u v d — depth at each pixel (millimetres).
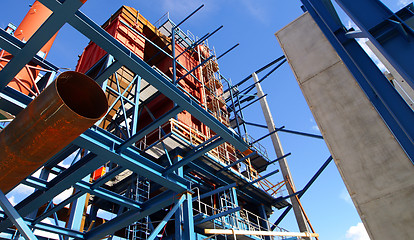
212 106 21781
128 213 10883
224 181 19156
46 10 13898
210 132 20734
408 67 3117
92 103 5262
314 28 7945
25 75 11219
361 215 5289
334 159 6027
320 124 6559
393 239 4789
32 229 10523
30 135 5441
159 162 16656
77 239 11469
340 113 6359
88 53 18422
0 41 5965
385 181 5242
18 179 6461
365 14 3670
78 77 4980
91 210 18094
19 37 12930
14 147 5676
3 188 6656
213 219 13977
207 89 21281
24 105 7777
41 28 5766
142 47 18938
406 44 3270
